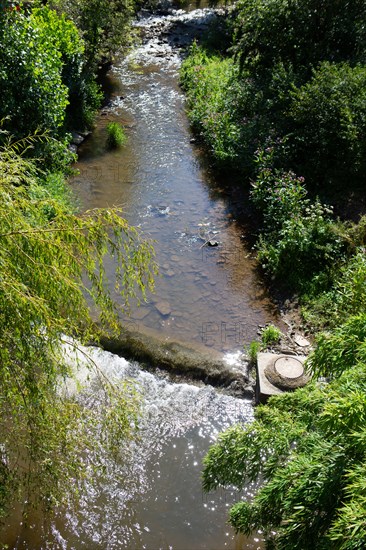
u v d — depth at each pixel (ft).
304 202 28.71
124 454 19.08
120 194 34.14
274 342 23.39
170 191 34.73
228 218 32.27
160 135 40.98
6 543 16.80
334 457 10.05
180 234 30.94
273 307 25.79
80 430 14.34
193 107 43.47
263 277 27.68
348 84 32.50
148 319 25.14
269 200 30.30
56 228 11.82
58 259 11.80
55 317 11.91
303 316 24.58
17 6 33.45
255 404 20.98
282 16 39.01
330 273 25.67
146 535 17.13
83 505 17.75
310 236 26.84
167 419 20.48
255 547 16.81
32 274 11.33
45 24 37.24
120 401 13.94
